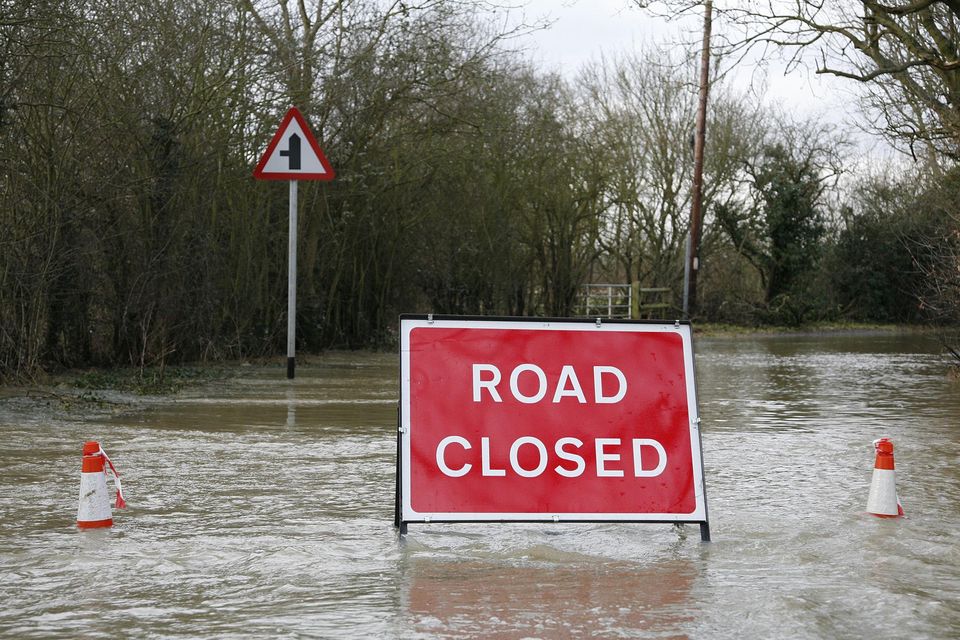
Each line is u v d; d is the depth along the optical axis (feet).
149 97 79.46
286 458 44.47
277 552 28.99
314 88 103.40
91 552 28.78
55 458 43.24
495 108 131.54
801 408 67.82
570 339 33.19
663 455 32.42
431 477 31.37
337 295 115.96
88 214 73.41
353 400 66.74
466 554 29.40
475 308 136.67
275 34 94.27
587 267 170.60
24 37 64.18
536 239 149.69
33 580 26.18
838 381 89.30
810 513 35.22
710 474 42.83
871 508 35.01
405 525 31.04
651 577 27.12
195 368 84.07
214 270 86.58
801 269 217.97
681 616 23.62
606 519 31.53
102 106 73.20
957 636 22.59
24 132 66.74
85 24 67.36
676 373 33.32
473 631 22.48
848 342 162.81
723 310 212.43
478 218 133.69
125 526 31.94
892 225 225.56
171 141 79.46
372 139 115.03
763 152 221.66
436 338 32.58
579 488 31.78
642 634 22.38
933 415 64.23
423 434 31.65
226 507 34.81
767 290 220.84
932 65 85.10
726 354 129.29
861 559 29.14
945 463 46.09
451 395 32.12
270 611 23.84
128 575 26.71
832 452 48.83
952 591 25.95
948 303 103.60
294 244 79.77
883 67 90.22
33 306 67.26
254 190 94.94
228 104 88.94
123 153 76.07
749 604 24.59
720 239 225.15
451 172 126.62
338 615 23.56
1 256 65.62
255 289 94.79
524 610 24.04
